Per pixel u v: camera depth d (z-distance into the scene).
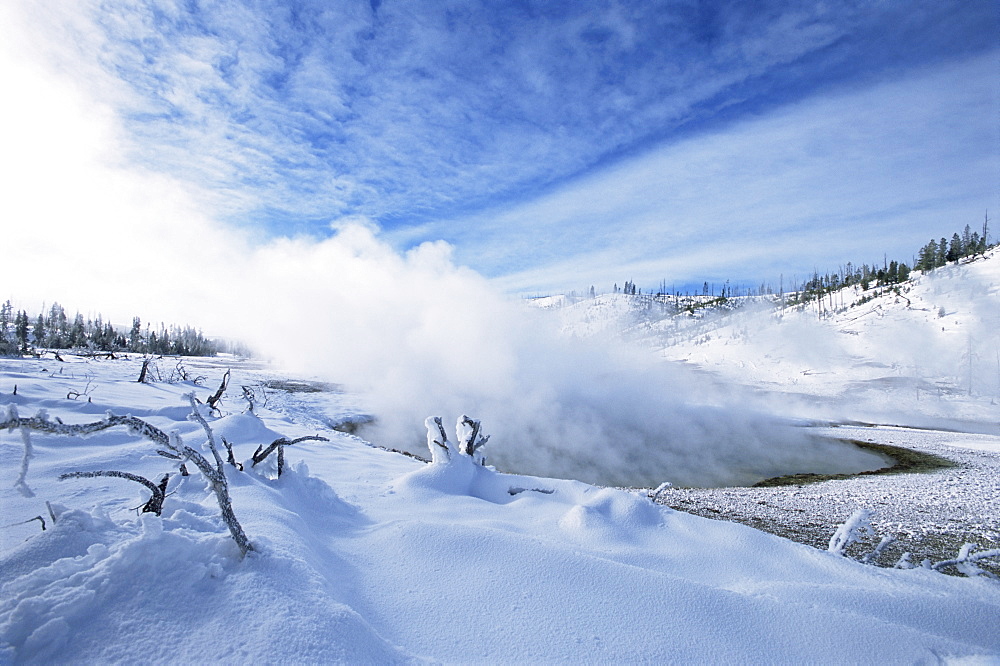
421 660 2.30
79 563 2.23
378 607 2.80
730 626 2.83
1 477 4.73
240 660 1.91
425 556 3.42
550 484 6.73
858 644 2.76
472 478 7.14
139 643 1.91
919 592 3.59
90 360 34.00
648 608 2.92
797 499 11.45
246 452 7.09
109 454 5.67
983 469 15.51
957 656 2.74
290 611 2.23
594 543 4.45
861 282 84.12
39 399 9.27
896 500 11.23
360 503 5.40
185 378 22.45
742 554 4.40
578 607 2.89
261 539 2.86
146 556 2.26
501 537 3.63
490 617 2.75
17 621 1.84
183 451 2.52
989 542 8.41
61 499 4.07
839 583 3.91
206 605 2.18
